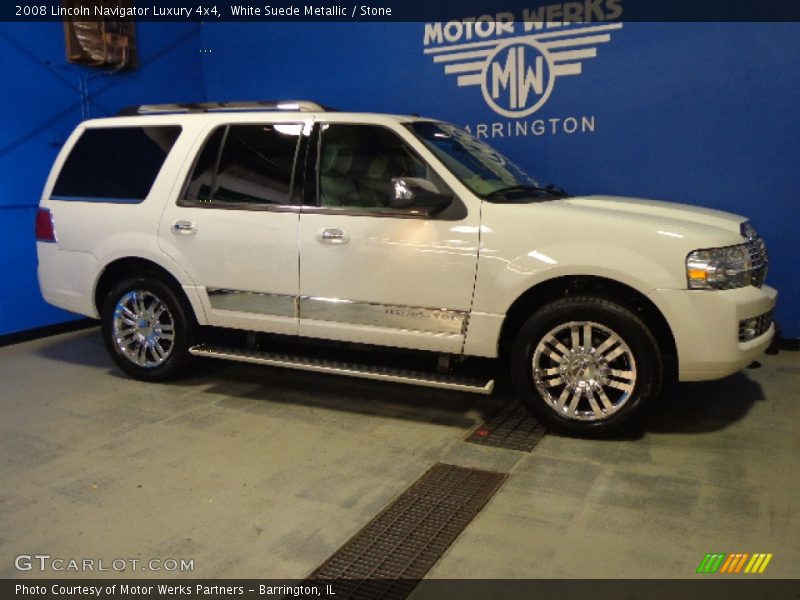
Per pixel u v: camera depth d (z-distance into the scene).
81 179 5.36
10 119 6.29
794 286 5.83
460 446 4.15
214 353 4.95
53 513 3.40
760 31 5.61
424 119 4.95
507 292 4.14
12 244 6.41
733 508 3.37
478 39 6.70
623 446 4.11
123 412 4.73
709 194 6.02
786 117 5.65
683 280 3.90
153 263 5.14
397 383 5.28
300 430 4.40
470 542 3.12
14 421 4.57
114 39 7.04
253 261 4.70
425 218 4.31
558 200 4.61
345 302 4.51
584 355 4.11
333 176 4.57
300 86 7.75
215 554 3.05
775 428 4.32
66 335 6.83
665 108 6.04
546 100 6.48
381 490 3.61
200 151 4.94
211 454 4.05
